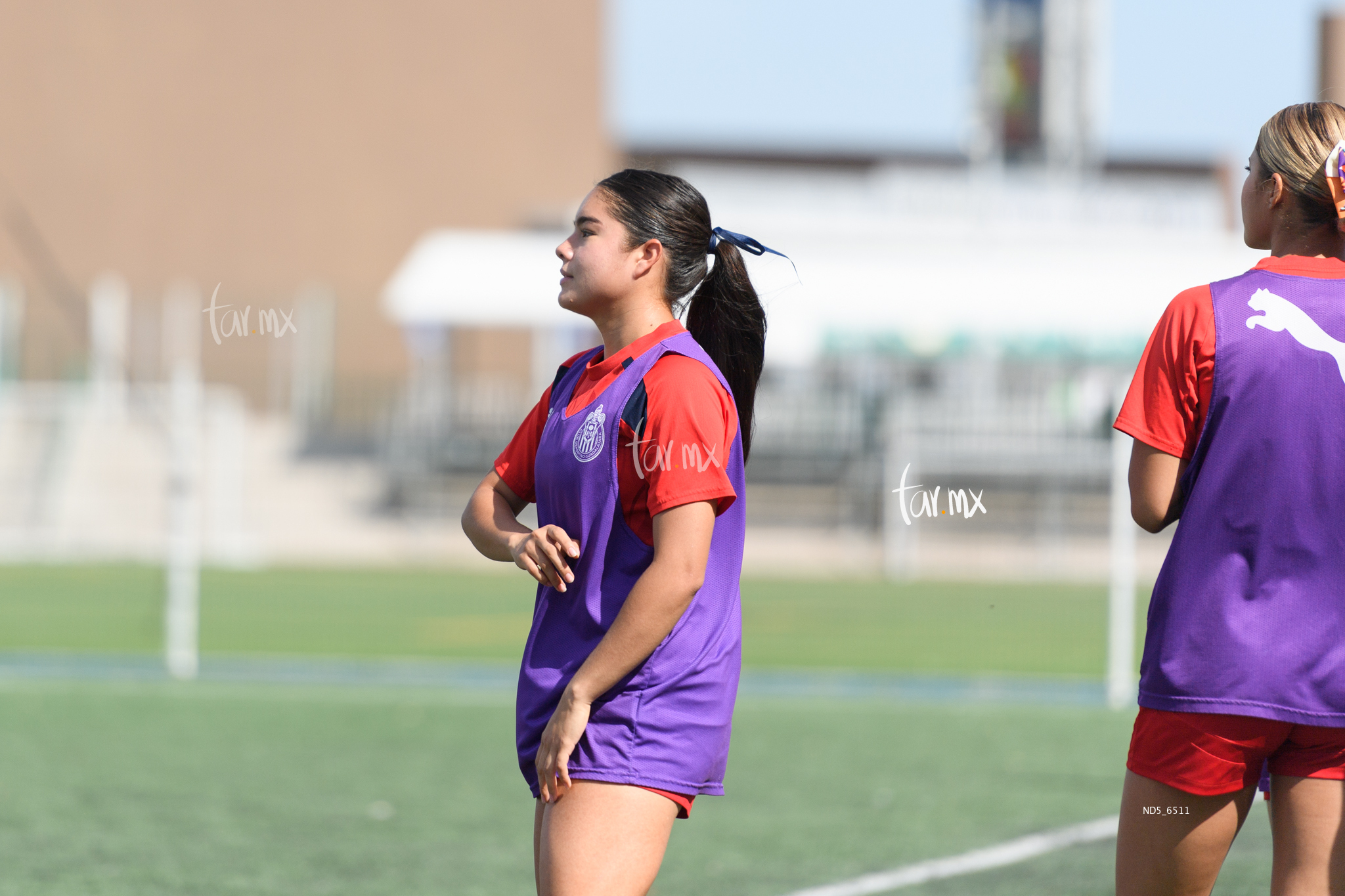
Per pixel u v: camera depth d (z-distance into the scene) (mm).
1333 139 9008
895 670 38125
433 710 29453
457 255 89938
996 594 60156
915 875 16938
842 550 77375
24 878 16562
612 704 8570
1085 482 74312
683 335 8984
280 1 112875
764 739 26375
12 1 110312
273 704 29938
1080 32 109562
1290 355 8688
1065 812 20391
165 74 111625
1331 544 8656
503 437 83312
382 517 81500
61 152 110625
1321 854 8750
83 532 78312
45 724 27125
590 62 116625
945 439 76250
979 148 110125
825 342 81875
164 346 95062
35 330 94688
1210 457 8812
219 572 66312
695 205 9250
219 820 19688
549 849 8586
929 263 86688
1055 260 88938
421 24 114375
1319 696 8594
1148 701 9008
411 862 17500
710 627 8797
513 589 60406
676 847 18312
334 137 113250
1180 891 9078
